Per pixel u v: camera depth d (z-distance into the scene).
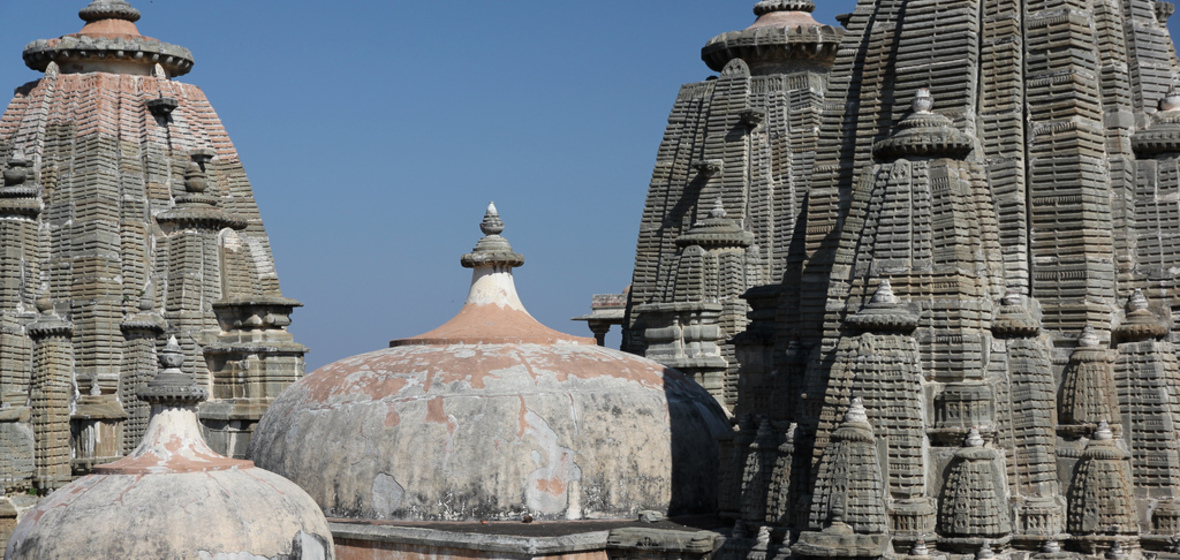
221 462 23.22
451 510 25.80
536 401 26.45
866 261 21.84
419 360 27.67
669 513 26.78
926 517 20.70
